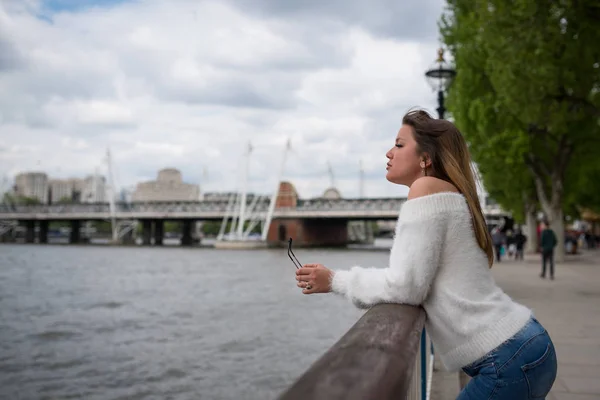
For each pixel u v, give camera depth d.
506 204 39.19
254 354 14.81
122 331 19.05
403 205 1.99
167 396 11.57
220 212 99.94
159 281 37.25
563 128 17.75
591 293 14.62
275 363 13.84
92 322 21.08
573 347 7.69
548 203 28.83
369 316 1.69
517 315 1.92
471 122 25.95
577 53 16.42
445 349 1.98
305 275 2.09
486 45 18.92
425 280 1.89
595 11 15.34
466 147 2.20
